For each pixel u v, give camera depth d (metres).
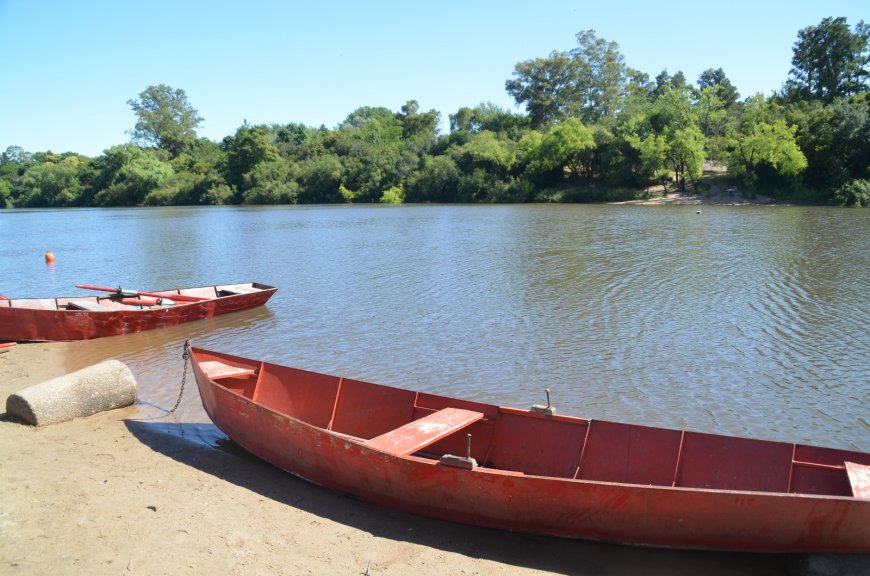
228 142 128.25
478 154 90.75
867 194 56.50
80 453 9.29
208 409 10.28
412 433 8.15
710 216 50.97
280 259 32.00
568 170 90.69
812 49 81.44
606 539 6.96
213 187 110.38
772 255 28.31
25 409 10.34
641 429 7.96
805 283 21.94
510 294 21.44
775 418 11.07
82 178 122.88
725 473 7.55
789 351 14.62
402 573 6.49
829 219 44.97
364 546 6.99
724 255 28.75
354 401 9.88
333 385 10.09
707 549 6.77
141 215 80.44
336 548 6.92
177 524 7.25
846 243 31.78
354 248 35.72
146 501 7.79
